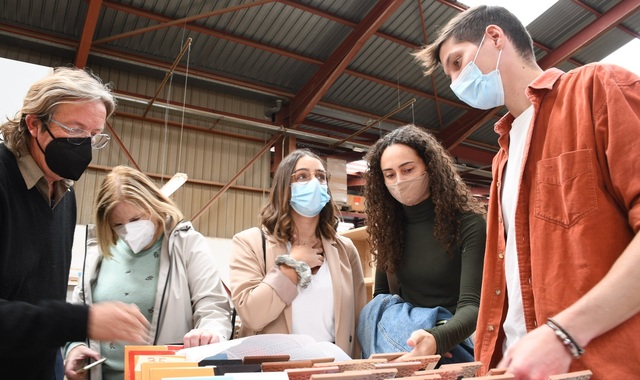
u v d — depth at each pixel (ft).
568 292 2.85
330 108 25.46
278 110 24.93
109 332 2.76
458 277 4.66
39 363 3.51
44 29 19.84
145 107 22.25
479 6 3.90
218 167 23.56
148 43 21.12
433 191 4.80
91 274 5.41
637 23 20.59
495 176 3.94
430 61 4.26
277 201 5.49
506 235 3.72
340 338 4.91
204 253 5.53
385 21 20.61
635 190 2.61
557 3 19.29
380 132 27.73
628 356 2.53
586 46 20.72
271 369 2.28
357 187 27.89
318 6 19.95
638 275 2.35
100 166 20.62
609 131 2.81
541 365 2.28
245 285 4.90
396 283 5.20
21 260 3.37
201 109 23.18
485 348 3.64
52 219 3.77
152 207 5.44
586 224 2.84
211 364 2.36
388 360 2.61
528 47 3.71
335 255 5.38
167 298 5.17
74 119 3.65
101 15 19.35
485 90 3.73
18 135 3.56
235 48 21.83
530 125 3.36
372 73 23.81
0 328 2.62
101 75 21.71
